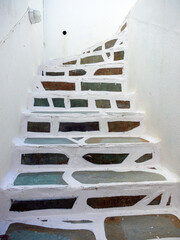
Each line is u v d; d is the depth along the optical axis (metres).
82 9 3.33
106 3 3.33
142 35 1.80
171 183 1.16
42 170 1.31
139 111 1.82
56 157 1.34
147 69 1.67
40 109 1.86
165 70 1.35
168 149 1.31
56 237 0.92
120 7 3.34
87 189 1.10
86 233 0.96
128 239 0.92
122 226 1.01
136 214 1.11
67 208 1.10
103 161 1.38
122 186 1.13
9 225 1.00
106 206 1.13
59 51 3.34
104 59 2.53
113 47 2.42
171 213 1.12
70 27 3.33
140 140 1.50
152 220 1.06
